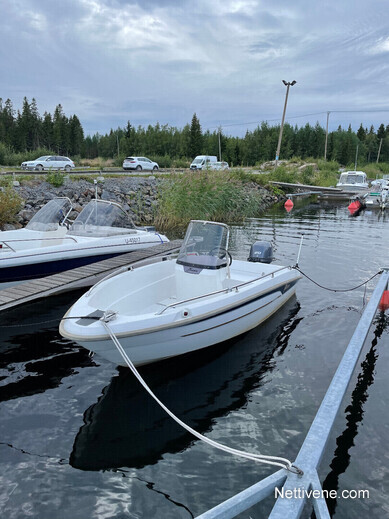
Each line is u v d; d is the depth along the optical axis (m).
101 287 6.27
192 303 6.01
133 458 4.17
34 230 9.77
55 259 9.09
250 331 7.23
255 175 33.94
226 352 6.48
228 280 6.97
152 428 4.65
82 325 5.11
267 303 7.44
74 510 3.53
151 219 19.39
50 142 89.12
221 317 6.25
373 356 6.45
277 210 26.03
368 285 9.93
